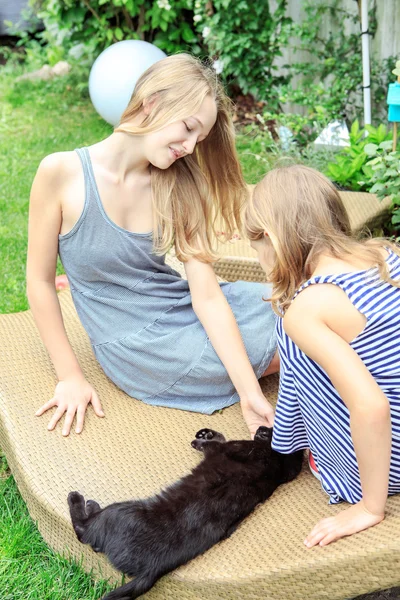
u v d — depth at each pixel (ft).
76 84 24.68
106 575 7.47
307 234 6.73
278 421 7.65
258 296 9.54
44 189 8.40
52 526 7.83
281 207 6.82
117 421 8.85
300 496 7.61
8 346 9.87
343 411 6.78
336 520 6.41
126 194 8.64
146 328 9.05
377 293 6.39
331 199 6.94
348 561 5.84
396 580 5.75
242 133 19.92
